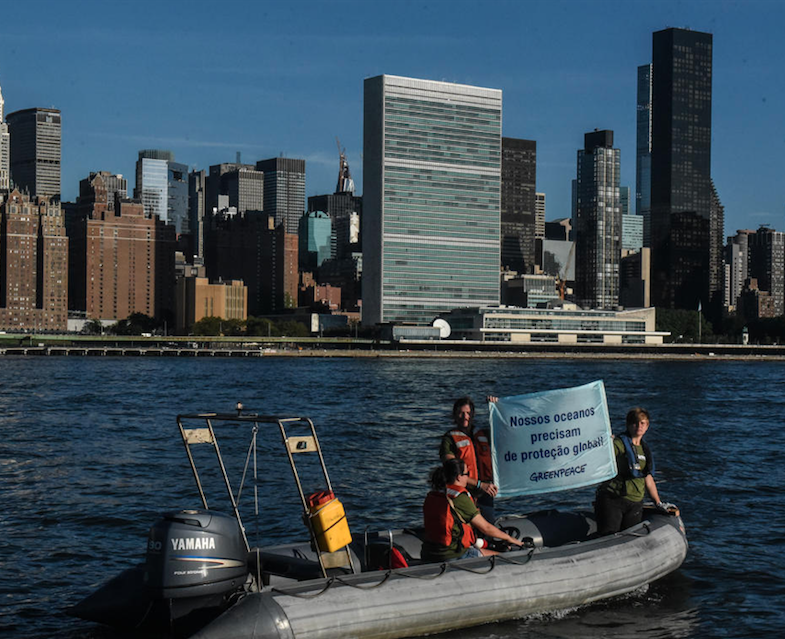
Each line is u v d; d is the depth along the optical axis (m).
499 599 15.29
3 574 19.28
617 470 17.95
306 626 13.52
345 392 88.62
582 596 16.28
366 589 14.31
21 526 23.78
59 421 53.62
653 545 17.64
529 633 15.48
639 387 102.75
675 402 75.75
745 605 17.30
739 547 21.66
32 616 16.59
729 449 41.34
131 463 35.34
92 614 14.86
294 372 145.75
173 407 65.81
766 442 44.62
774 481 31.84
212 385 100.56
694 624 16.23
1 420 54.06
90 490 29.17
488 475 17.34
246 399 76.38
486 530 16.03
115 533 23.11
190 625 14.23
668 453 39.47
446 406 68.94
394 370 159.50
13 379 110.00
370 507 26.62
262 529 23.50
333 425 52.00
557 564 16.22
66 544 21.89
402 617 14.38
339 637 13.78
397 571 14.77
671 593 17.94
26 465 34.81
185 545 14.20
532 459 17.23
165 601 14.23
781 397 83.94
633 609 16.91
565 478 17.31
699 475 33.16
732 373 156.12
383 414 60.72
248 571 15.25
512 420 17.23
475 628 15.47
